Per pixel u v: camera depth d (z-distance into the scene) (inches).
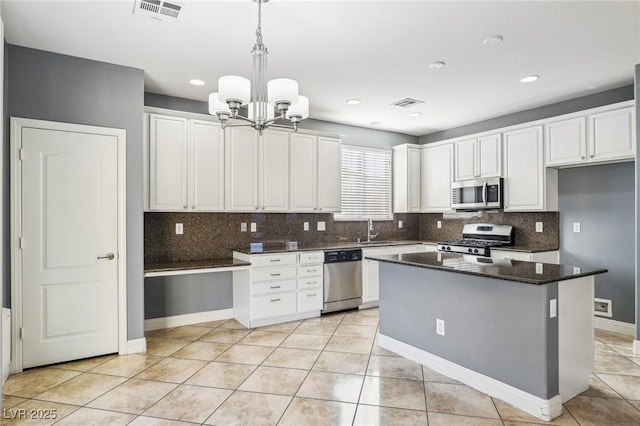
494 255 182.9
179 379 113.3
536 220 185.9
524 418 92.0
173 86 153.9
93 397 102.3
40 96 119.9
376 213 230.7
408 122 212.8
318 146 194.1
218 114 104.9
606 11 98.3
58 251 122.7
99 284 129.5
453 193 209.3
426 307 123.3
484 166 195.6
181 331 159.8
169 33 110.0
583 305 103.2
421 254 145.6
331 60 128.5
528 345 94.8
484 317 105.4
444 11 98.3
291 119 107.0
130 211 134.0
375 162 230.4
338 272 186.4
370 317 181.3
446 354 116.5
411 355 128.3
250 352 135.3
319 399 101.3
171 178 153.4
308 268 177.5
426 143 243.4
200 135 160.4
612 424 89.0
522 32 109.6
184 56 125.4
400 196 231.9
